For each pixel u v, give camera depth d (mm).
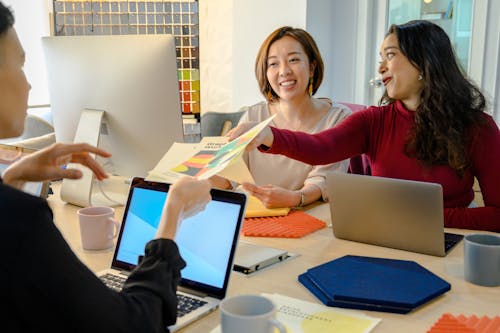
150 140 1666
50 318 629
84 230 1326
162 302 770
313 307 998
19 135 908
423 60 1657
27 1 3871
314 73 2164
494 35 3174
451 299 1042
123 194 1851
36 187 1517
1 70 812
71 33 3369
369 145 1853
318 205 1753
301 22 3490
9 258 605
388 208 1300
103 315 658
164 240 849
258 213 1573
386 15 3547
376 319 948
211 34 3814
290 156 1684
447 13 3330
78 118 1772
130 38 1593
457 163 1625
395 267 1161
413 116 1740
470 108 1668
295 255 1291
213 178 1692
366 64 3664
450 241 1379
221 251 1042
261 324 768
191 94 3799
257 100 3814
